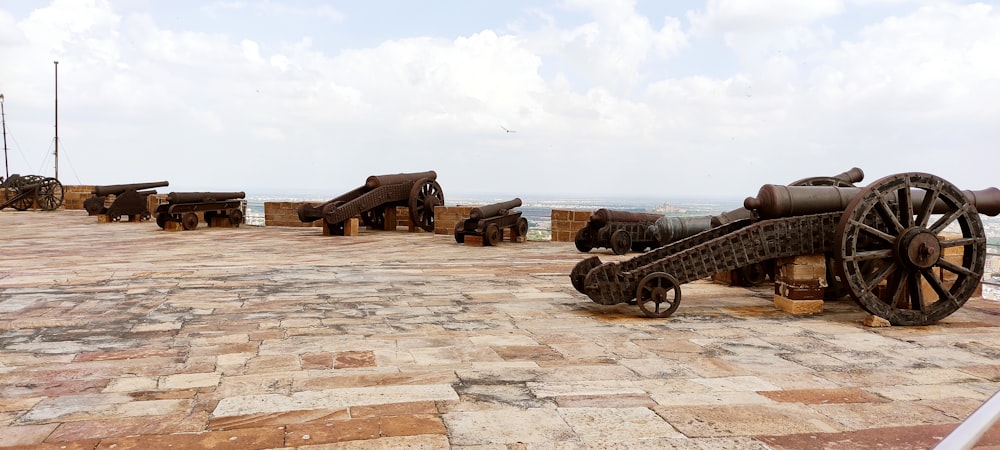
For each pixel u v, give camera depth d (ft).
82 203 97.91
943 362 16.34
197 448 10.28
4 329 19.57
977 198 23.56
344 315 22.12
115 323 20.48
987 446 8.59
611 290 22.39
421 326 20.44
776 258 24.11
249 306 23.59
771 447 10.43
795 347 17.95
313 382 14.11
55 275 30.83
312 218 57.82
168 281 29.45
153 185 76.33
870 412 12.27
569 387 13.84
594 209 53.88
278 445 10.39
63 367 15.33
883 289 24.91
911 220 21.35
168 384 13.93
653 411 12.21
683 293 27.86
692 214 38.27
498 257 41.68
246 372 14.96
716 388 13.85
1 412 12.06
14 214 85.87
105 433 10.96
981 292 26.76
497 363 15.93
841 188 23.71
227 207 69.05
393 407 12.37
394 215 64.64
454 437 10.76
